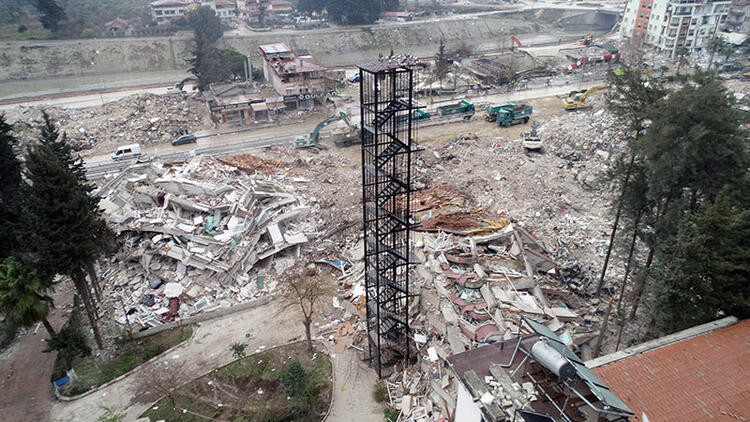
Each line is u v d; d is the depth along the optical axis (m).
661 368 24.08
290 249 45.53
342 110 87.50
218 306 39.19
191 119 81.56
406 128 27.38
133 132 74.88
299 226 48.03
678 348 25.45
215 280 40.84
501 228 43.56
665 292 29.67
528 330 31.70
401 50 153.88
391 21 172.00
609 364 24.47
